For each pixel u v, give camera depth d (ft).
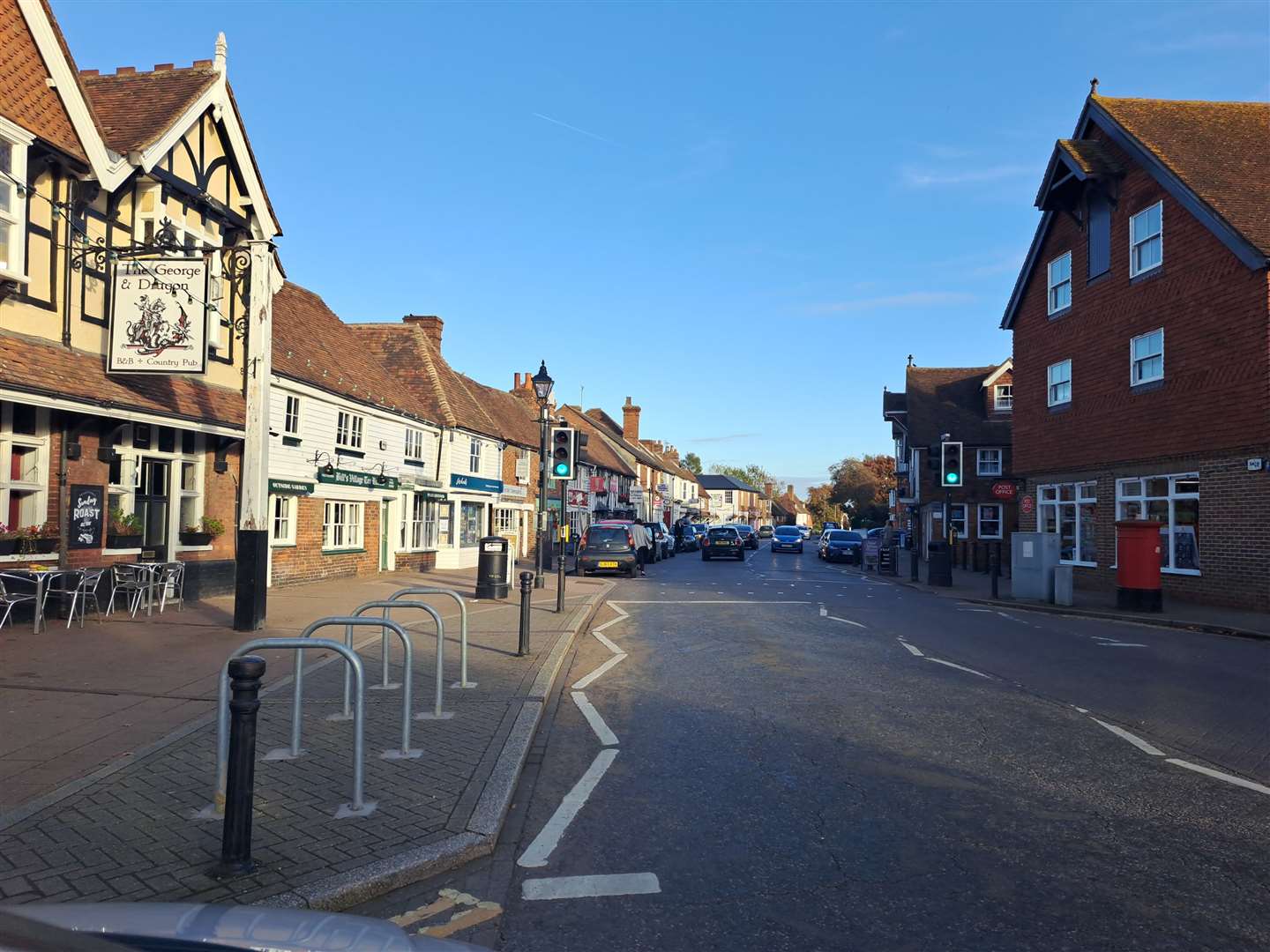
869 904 13.15
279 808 16.19
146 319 38.83
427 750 20.35
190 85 48.21
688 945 11.86
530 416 141.69
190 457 49.37
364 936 7.77
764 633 44.60
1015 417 85.97
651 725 24.49
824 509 340.59
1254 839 15.87
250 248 39.60
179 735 20.68
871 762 20.80
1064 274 77.05
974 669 33.76
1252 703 27.78
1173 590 61.52
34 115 36.42
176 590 47.19
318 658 32.45
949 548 79.41
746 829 16.34
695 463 480.23
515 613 49.80
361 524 75.36
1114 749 22.02
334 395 68.18
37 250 37.63
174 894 12.44
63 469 39.27
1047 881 13.99
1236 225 54.49
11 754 19.16
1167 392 62.08
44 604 36.86
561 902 13.17
